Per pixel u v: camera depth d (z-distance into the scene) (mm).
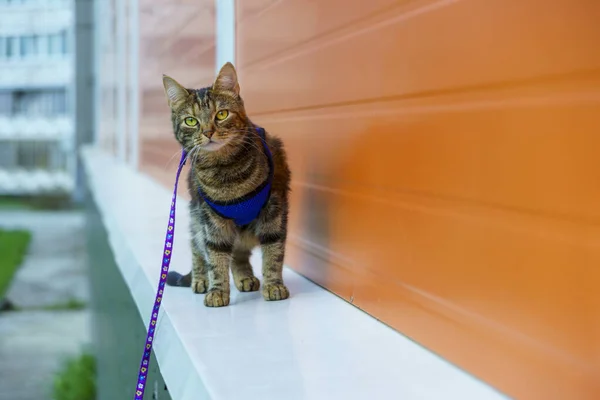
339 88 2127
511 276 1356
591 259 1149
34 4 23156
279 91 2684
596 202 1132
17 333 7617
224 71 2246
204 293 2383
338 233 2238
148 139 6949
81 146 18531
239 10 3186
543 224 1258
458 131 1506
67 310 8711
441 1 1539
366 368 1612
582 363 1183
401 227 1809
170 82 2328
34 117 22547
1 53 23391
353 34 2006
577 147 1163
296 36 2459
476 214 1464
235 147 2176
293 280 2543
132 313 2902
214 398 1463
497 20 1343
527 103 1281
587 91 1136
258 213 2240
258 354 1716
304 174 2508
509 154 1337
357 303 2133
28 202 20656
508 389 1393
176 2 5219
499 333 1409
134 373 2736
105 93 14094
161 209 4566
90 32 18328
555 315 1241
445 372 1573
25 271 11094
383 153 1879
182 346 1809
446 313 1614
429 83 1606
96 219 6938
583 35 1134
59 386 5621
